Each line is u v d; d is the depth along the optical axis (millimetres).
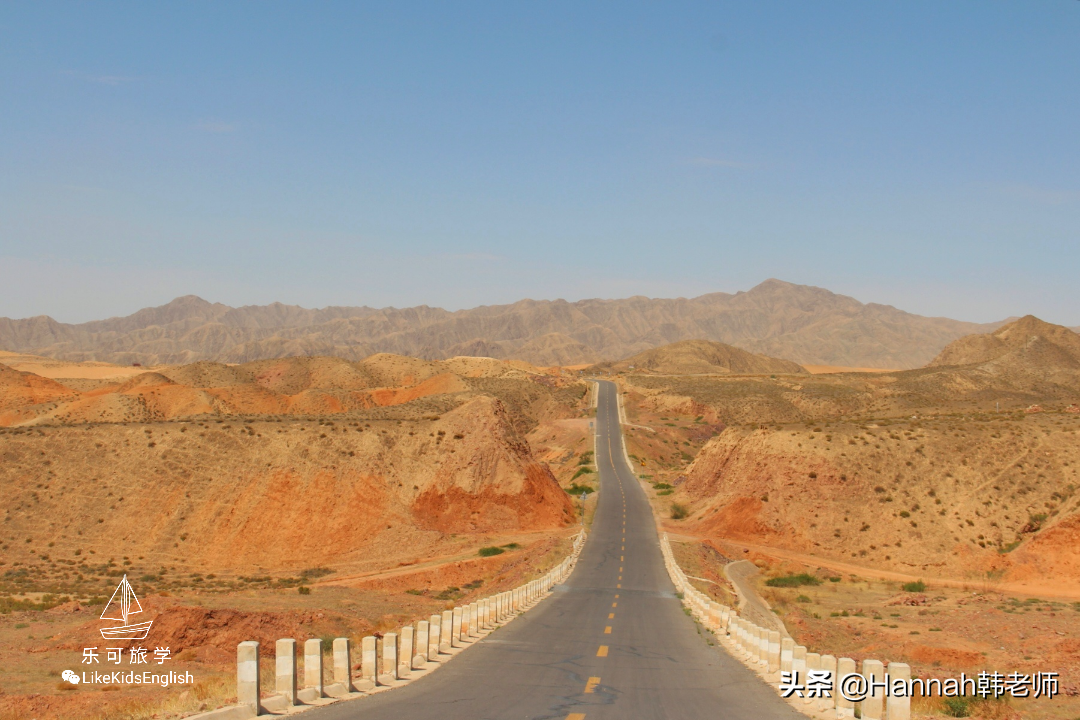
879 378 176875
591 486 94875
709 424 146000
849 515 65812
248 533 65000
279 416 88562
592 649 22922
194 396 127812
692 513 76062
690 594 35062
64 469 67750
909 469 67500
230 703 15156
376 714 14000
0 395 135250
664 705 15711
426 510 71312
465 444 76250
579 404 166250
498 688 16953
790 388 167125
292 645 14742
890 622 39250
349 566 60469
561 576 43250
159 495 66500
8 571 56469
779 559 60719
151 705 16672
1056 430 66500
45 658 25422
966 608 42656
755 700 16547
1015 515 60312
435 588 51188
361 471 71562
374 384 190750
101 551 61844
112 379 176375
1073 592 49156
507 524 71625
